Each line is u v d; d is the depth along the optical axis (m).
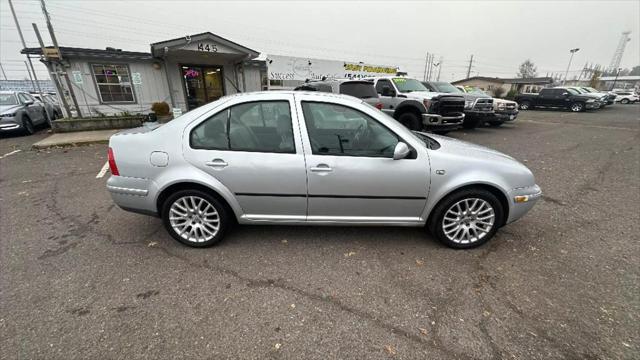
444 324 2.05
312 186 2.71
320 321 2.08
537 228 3.40
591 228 3.41
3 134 10.33
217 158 2.68
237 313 2.14
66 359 1.78
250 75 14.24
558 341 1.92
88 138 8.80
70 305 2.19
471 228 2.92
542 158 6.80
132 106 11.86
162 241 3.08
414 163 2.70
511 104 11.66
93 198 4.28
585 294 2.34
